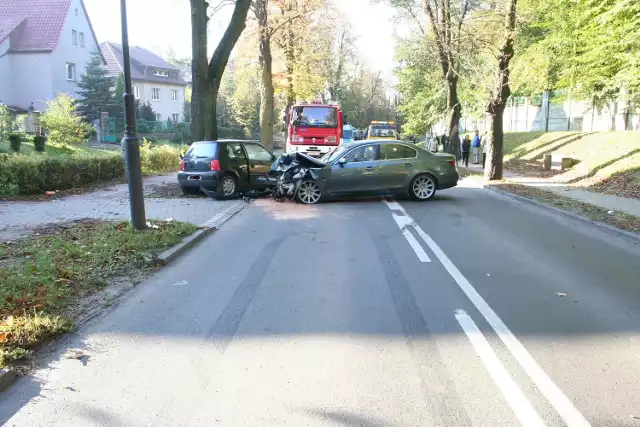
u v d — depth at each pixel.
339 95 70.69
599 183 18.08
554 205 13.60
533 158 28.14
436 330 5.11
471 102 33.44
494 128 19.97
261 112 29.92
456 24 24.28
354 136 46.28
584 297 6.17
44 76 44.16
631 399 3.82
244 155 15.39
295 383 4.07
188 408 3.73
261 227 10.80
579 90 22.92
